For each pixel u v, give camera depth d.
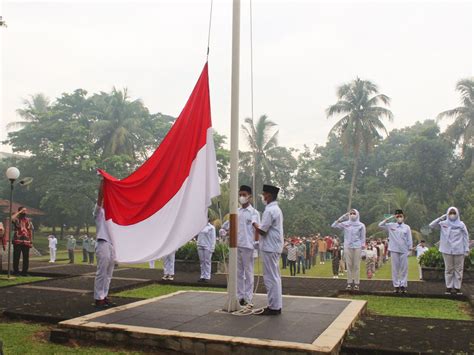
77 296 9.35
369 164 57.06
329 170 53.66
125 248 7.72
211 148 7.62
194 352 5.82
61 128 38.50
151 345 6.04
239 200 8.53
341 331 6.11
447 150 46.25
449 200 43.16
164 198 7.70
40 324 7.31
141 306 7.81
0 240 14.04
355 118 39.25
